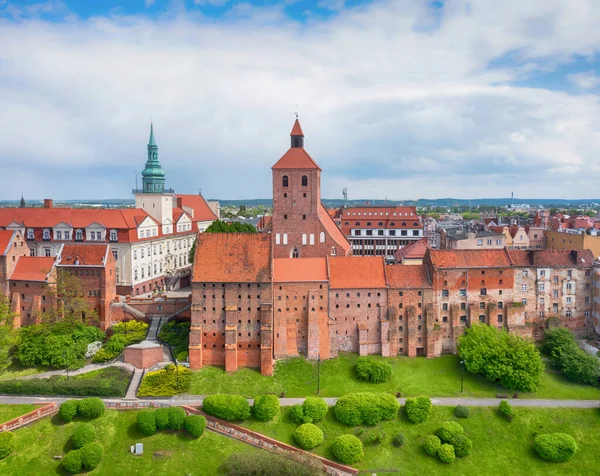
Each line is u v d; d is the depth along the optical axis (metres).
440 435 83.00
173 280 137.00
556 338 104.25
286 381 95.62
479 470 79.31
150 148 143.75
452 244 156.88
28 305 109.81
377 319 105.31
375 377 95.19
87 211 131.50
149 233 134.00
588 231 145.12
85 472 75.56
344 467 77.94
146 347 97.19
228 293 99.75
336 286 103.88
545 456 80.56
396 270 107.81
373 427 85.00
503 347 96.75
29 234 127.50
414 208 196.00
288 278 103.44
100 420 83.12
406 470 78.69
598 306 109.62
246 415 84.38
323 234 121.94
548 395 93.06
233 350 97.62
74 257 111.44
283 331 102.75
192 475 75.88
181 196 173.25
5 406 84.69
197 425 81.06
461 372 98.06
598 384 95.75
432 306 105.81
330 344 103.88
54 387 87.81
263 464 73.56
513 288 109.44
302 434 81.12
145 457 78.44
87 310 106.81
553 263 110.88
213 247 104.06
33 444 78.81
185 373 94.56
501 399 91.81
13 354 100.25
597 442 83.19
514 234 159.50
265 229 149.62
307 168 120.50
